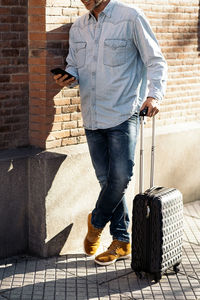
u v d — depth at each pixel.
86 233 4.85
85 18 4.31
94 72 4.27
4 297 3.92
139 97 4.38
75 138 4.75
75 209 4.71
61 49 4.46
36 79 4.47
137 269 4.21
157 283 4.19
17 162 4.46
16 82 4.46
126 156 4.26
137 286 4.14
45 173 4.43
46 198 4.48
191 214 5.77
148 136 5.50
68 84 4.28
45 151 4.55
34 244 4.64
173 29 5.60
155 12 5.34
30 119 4.60
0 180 4.39
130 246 4.63
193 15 5.80
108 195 4.33
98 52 4.23
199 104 6.18
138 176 5.49
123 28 4.17
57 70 4.17
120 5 4.22
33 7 4.38
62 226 4.64
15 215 4.55
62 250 4.69
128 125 4.26
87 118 4.41
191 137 5.98
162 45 5.51
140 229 4.12
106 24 4.20
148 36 4.16
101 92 4.27
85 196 4.77
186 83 5.94
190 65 5.93
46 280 4.20
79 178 4.69
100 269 4.42
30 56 4.48
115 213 4.55
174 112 5.89
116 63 4.20
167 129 5.78
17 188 4.51
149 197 4.06
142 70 4.37
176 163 5.90
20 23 4.40
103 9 4.20
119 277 4.28
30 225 4.64
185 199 6.14
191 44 5.87
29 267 4.41
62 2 4.40
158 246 4.07
